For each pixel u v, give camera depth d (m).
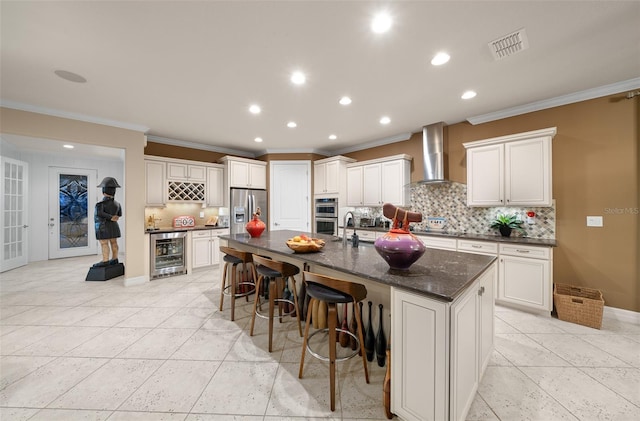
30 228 5.55
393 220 1.68
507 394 1.64
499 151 3.15
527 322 2.62
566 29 1.84
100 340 2.29
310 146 5.36
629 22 1.76
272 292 2.14
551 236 3.04
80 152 5.50
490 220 3.57
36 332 2.44
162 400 1.59
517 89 2.77
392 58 2.19
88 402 1.57
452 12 1.67
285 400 1.59
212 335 2.38
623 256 2.66
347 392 1.64
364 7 1.63
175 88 2.71
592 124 2.80
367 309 1.98
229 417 1.46
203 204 5.08
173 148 4.86
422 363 1.27
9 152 5.16
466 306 1.38
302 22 1.76
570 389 1.68
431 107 3.27
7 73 2.40
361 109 3.33
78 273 4.56
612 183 2.71
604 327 2.50
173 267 4.38
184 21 1.74
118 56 2.14
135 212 3.90
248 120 3.74
